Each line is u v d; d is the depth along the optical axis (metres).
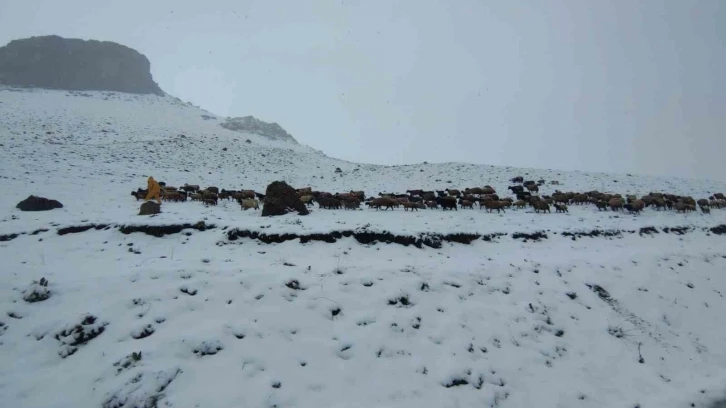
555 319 7.86
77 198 15.93
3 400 4.59
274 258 8.91
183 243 9.80
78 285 6.52
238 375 5.32
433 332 6.85
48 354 5.35
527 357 6.74
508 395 5.92
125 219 10.81
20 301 6.08
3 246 8.93
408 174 32.84
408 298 7.49
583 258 10.37
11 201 14.02
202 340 5.70
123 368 5.09
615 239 13.06
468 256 10.25
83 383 4.93
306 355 5.89
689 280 10.15
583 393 6.20
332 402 5.23
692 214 18.23
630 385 6.54
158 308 6.22
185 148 38.47
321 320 6.61
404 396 5.51
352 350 6.14
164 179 25.06
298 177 32.47
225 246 9.66
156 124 52.81
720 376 6.95
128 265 7.77
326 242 10.09
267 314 6.48
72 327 5.66
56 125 41.41
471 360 6.37
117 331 5.73
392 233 10.66
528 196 19.47
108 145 35.28
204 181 26.52
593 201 19.89
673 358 7.41
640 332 7.97
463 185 27.69
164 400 4.77
